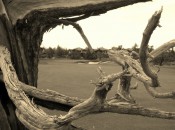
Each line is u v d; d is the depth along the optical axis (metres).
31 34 4.36
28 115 3.16
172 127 13.55
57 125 2.98
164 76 34.38
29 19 4.24
